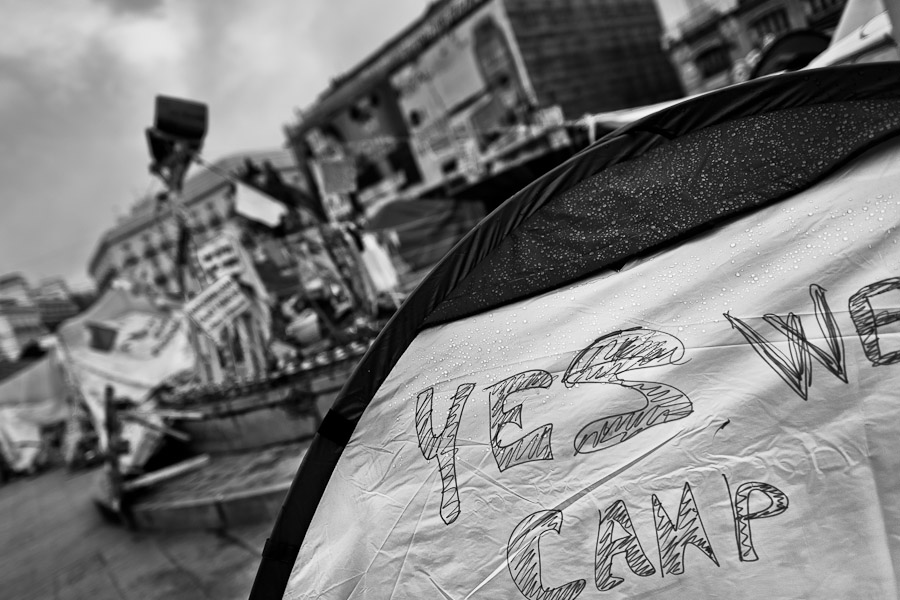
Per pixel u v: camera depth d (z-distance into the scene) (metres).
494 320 1.84
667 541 1.54
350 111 29.16
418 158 27.62
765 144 1.57
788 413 1.46
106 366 10.54
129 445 7.77
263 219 7.65
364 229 9.37
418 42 26.59
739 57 21.47
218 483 6.16
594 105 26.20
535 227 1.80
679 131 1.64
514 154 24.03
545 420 1.71
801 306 1.49
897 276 1.41
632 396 1.62
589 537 1.62
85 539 7.31
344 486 1.97
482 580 1.74
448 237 10.45
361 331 7.19
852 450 1.40
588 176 1.73
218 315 7.36
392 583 1.85
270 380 7.04
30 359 22.64
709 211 1.62
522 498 1.71
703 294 1.60
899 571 1.35
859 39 3.58
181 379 10.76
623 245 1.71
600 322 1.70
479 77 25.39
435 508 1.82
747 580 1.47
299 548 2.00
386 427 1.94
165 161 7.78
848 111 1.50
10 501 14.49
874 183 1.48
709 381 1.55
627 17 29.41
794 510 1.44
